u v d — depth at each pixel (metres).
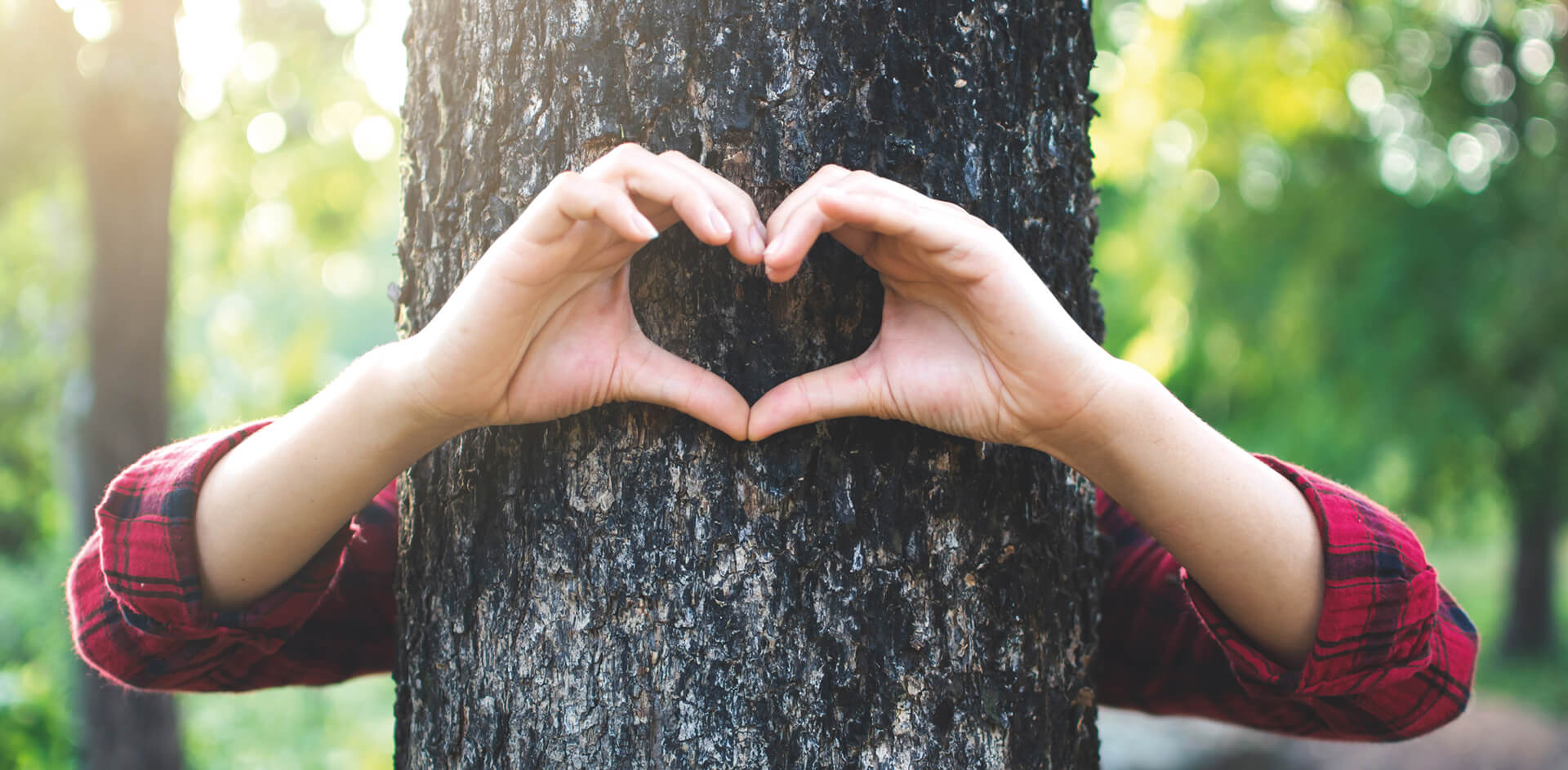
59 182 3.67
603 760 0.77
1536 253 5.28
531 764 0.78
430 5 0.83
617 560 0.77
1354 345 6.02
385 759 4.20
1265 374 6.45
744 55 0.77
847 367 0.75
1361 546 0.75
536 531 0.78
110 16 2.67
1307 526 0.75
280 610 0.79
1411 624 0.76
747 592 0.77
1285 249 6.07
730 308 0.77
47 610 4.87
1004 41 0.80
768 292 0.77
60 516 5.42
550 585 0.78
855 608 0.77
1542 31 5.63
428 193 0.83
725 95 0.77
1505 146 5.85
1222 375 6.59
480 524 0.80
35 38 2.72
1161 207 6.21
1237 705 0.89
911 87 0.77
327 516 0.76
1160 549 0.92
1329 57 5.25
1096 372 0.72
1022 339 0.71
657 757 0.77
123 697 2.78
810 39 0.77
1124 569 0.93
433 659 0.82
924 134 0.77
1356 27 5.42
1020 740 0.79
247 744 4.12
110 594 0.81
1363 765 5.45
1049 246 0.83
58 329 5.70
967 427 0.74
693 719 0.77
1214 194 6.00
